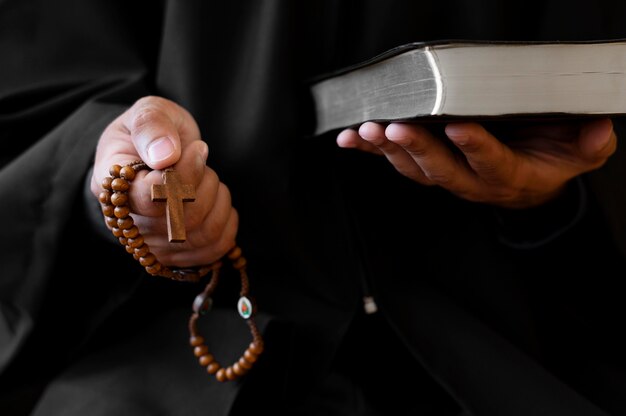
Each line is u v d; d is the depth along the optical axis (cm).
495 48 60
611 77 62
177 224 61
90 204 78
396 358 87
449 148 69
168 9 83
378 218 85
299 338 81
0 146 87
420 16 83
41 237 79
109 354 82
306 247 81
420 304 81
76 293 83
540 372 77
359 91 69
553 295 88
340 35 83
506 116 61
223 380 76
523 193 75
